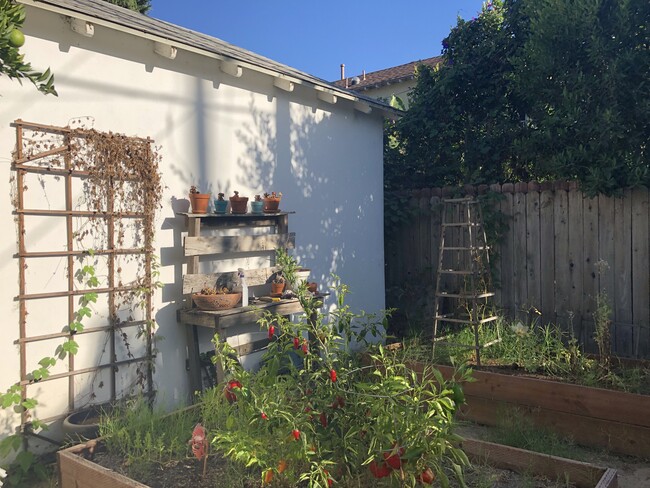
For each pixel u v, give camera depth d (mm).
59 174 4258
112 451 3385
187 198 5184
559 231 6488
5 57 2744
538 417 4645
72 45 4340
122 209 4672
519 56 7047
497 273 6953
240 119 5707
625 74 5738
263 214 5664
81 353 4387
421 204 7719
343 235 7004
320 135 6684
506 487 3047
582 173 6145
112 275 4582
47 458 4035
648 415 4141
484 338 6051
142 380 4785
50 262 4195
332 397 2846
